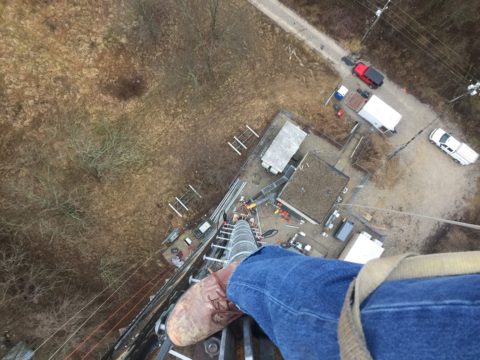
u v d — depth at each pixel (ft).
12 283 68.44
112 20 75.51
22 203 71.20
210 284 15.93
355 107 81.46
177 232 75.46
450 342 5.37
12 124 71.26
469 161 80.89
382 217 82.02
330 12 81.10
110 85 75.36
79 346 68.03
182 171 77.20
